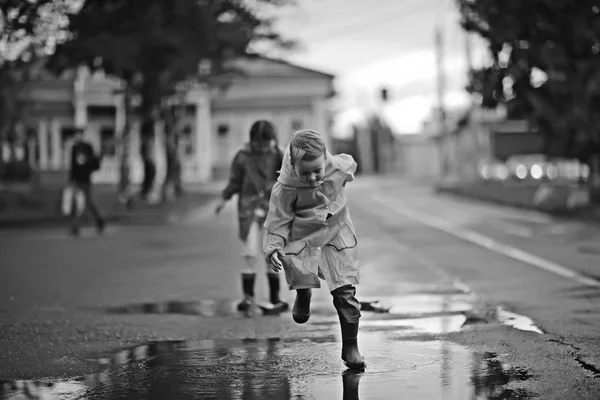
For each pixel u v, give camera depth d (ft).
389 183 210.59
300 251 22.13
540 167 185.57
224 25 105.40
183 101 144.56
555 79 85.76
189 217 101.30
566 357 23.22
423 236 68.64
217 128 231.91
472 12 88.74
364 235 69.97
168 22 96.99
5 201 116.67
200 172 226.58
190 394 19.92
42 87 219.20
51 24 55.72
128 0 91.40
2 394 20.40
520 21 84.89
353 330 22.18
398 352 24.16
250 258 33.19
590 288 37.81
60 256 58.13
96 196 141.79
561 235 66.44
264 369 22.41
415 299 35.12
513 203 108.68
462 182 189.16
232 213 108.68
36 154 220.23
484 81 89.61
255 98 231.50
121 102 217.97
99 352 25.48
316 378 21.17
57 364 23.75
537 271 44.47
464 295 36.17
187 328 29.40
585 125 85.97
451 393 19.35
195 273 46.93
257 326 29.60
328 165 21.85
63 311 34.01
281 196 21.89
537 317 30.09
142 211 106.73
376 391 19.69
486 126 220.02
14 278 45.73
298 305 22.70
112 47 89.04
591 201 94.84
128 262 53.47
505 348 24.54
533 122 89.76
